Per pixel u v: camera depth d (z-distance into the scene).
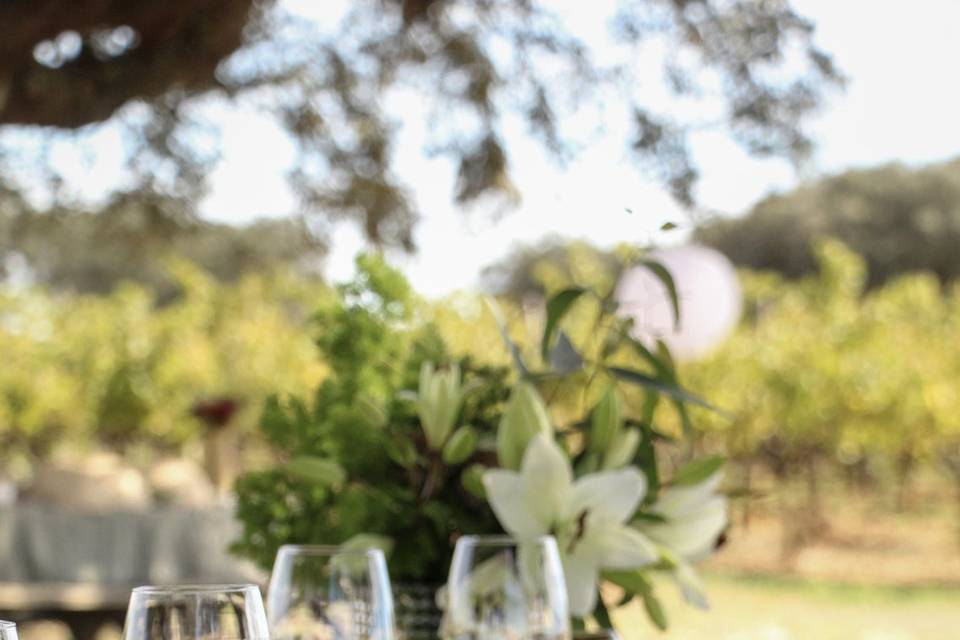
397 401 1.44
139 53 4.35
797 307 13.41
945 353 13.03
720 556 12.63
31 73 4.26
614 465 1.36
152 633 0.83
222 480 5.77
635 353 1.44
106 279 18.56
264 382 10.38
